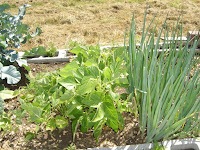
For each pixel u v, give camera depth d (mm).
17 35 3496
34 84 2594
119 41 4648
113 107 2102
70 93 2168
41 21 5734
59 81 2258
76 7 6852
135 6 6922
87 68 2311
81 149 2189
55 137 2426
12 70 2799
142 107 2207
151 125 2258
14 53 3432
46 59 3799
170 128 2148
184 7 6789
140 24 5570
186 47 2338
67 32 5184
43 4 7078
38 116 2145
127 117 2619
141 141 2342
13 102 2916
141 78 2316
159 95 2346
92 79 2182
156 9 6641
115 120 2080
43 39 4820
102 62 2703
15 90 2898
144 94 2154
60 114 2684
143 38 2355
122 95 2598
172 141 2242
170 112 2119
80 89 2109
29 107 2086
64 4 7074
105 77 2314
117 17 6078
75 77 2338
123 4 7074
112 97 2205
